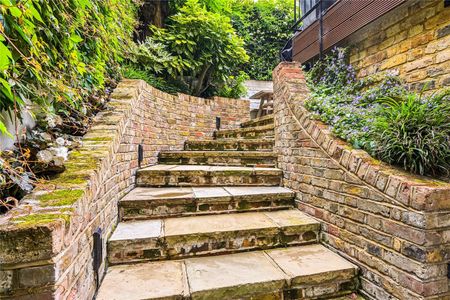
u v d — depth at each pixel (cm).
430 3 221
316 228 188
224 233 169
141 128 259
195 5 396
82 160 142
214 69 435
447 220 115
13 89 110
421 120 145
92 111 206
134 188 235
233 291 132
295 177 229
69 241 91
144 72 340
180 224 182
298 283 141
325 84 323
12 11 92
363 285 147
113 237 157
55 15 148
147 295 123
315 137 198
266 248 178
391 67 262
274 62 733
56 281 80
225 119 451
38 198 102
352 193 158
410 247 118
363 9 274
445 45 209
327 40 342
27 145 137
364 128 170
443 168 129
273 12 751
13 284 76
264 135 351
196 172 248
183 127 369
